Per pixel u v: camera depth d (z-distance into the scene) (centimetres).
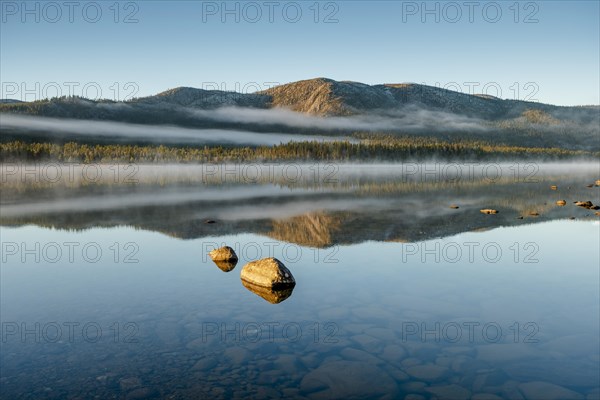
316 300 1163
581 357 823
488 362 809
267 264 1327
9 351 859
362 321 1011
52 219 2747
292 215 2877
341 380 747
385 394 704
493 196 4228
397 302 1140
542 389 714
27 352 854
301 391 712
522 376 757
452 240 1984
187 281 1361
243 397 693
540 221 2539
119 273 1461
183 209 3275
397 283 1310
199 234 2191
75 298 1192
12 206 3519
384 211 3059
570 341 891
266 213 2997
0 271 1492
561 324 980
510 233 2153
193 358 830
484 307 1095
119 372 775
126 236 2156
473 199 3928
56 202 3850
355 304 1128
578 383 732
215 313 1071
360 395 701
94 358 830
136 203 3753
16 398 687
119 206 3500
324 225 2436
